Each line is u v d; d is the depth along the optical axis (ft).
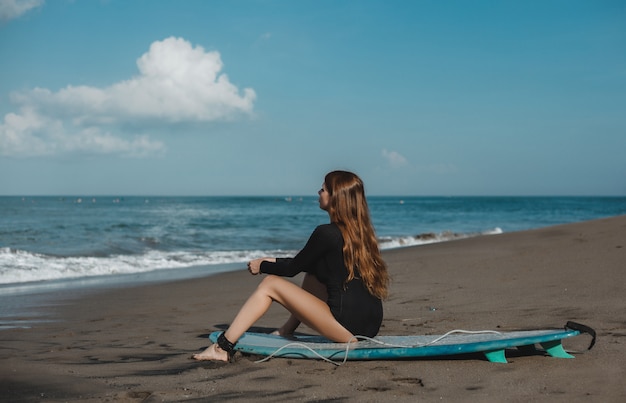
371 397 9.74
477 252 35.73
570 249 31.63
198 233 74.18
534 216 149.48
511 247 36.70
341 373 11.37
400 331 15.97
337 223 13.08
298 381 10.89
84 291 28.50
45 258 43.32
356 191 13.14
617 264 25.41
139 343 15.65
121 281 33.14
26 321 20.10
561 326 15.46
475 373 11.02
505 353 12.63
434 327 16.39
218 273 37.29
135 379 11.25
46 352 14.40
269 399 9.75
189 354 13.84
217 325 18.63
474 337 12.44
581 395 9.41
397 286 25.21
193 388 10.52
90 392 10.35
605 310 17.16
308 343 12.63
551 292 20.99
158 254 50.14
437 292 23.18
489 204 345.72
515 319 16.85
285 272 13.26
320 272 13.17
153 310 22.40
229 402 9.61
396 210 208.54
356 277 13.01
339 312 12.83
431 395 9.73
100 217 113.09
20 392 10.39
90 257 45.75
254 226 91.86
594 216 148.56
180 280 33.09
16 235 62.08
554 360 11.78
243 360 12.82
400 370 11.42
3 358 13.60
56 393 10.30
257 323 18.74
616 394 9.39
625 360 11.55
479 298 21.12
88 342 15.90
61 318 20.72
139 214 135.23
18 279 34.14
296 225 95.35
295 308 12.98
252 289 28.25
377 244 13.32
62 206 219.82
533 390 9.78
